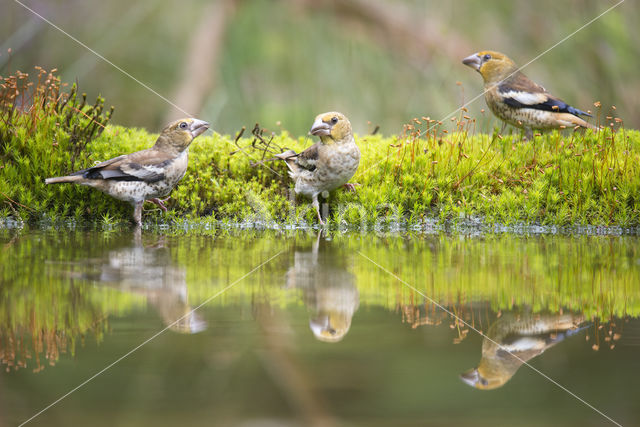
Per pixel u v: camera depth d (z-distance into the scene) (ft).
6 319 19.26
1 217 38.29
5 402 13.94
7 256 27.99
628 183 38.86
